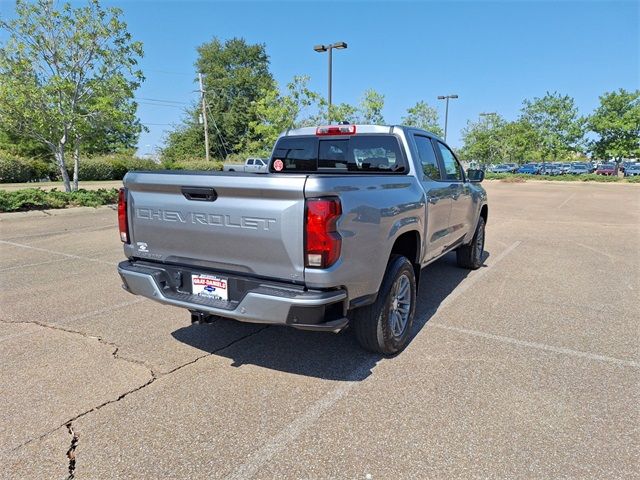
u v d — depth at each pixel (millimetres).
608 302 5230
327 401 3090
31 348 3912
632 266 7059
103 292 5566
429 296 5465
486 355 3811
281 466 2443
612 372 3498
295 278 2895
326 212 2770
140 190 3484
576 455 2516
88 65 14328
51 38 13672
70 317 4680
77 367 3564
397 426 2797
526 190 27094
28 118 13484
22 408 2982
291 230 2822
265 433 2732
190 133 58031
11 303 5125
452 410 2971
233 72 60406
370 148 4641
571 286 5906
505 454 2525
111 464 2457
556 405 3023
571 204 17938
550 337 4195
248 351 3895
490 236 9992
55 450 2566
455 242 5719
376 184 3408
